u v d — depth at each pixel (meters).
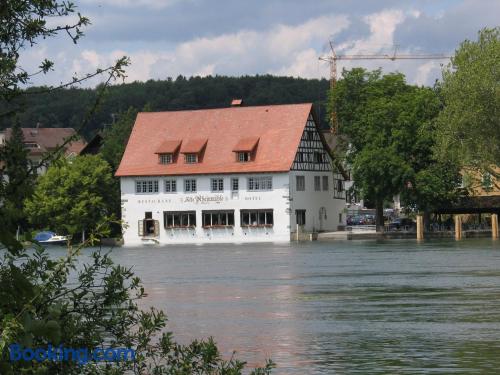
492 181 134.50
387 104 145.12
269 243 139.88
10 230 11.97
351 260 87.62
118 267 15.11
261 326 40.28
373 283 61.19
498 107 122.88
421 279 63.47
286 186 148.00
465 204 146.75
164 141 157.00
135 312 15.41
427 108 144.75
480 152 124.31
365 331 37.88
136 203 155.50
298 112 153.50
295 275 70.44
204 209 152.50
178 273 75.56
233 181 151.25
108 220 15.12
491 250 99.44
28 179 12.28
